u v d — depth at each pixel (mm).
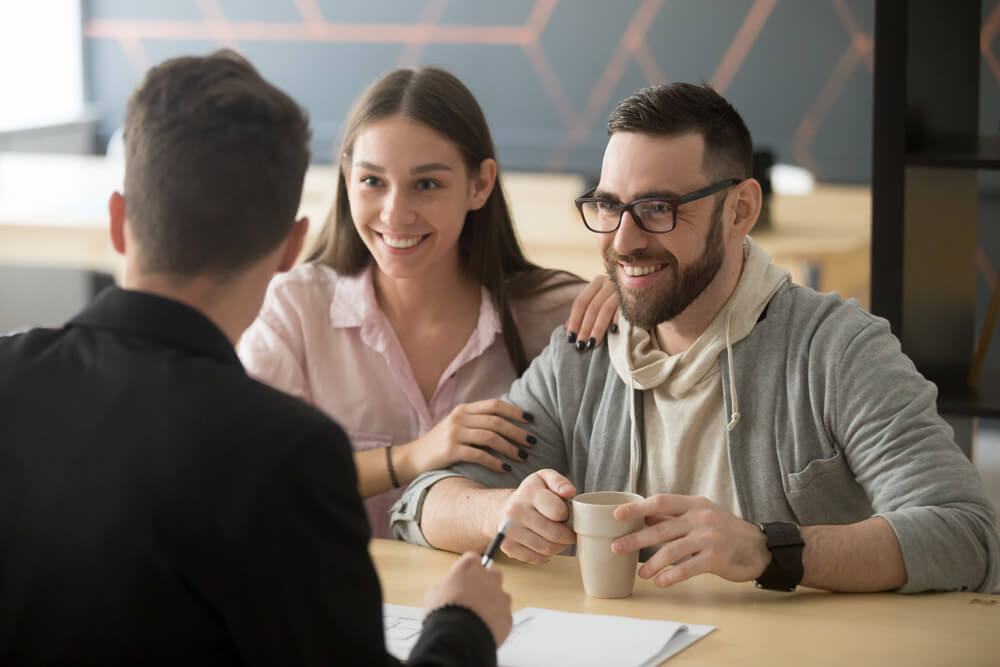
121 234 1056
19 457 931
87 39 5777
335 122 5574
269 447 895
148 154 998
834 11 4914
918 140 2260
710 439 1744
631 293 1686
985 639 1345
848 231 3789
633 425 1785
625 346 1796
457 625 1059
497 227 2152
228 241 999
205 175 989
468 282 2164
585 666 1265
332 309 2141
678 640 1342
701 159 1641
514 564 1656
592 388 1850
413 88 1967
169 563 881
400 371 2127
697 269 1667
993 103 3684
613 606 1479
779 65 5012
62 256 3895
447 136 1967
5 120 5379
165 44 5727
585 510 1489
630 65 5207
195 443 898
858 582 1490
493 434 1827
